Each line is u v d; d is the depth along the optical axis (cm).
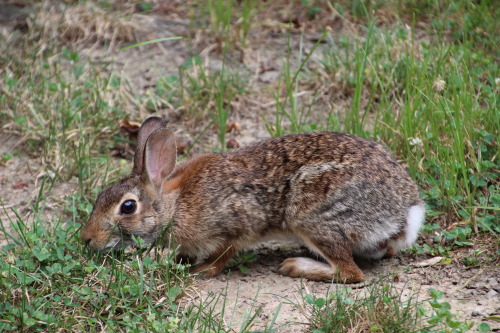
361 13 1667
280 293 988
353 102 1288
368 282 1000
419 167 1155
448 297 945
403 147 1220
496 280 970
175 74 1561
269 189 1041
